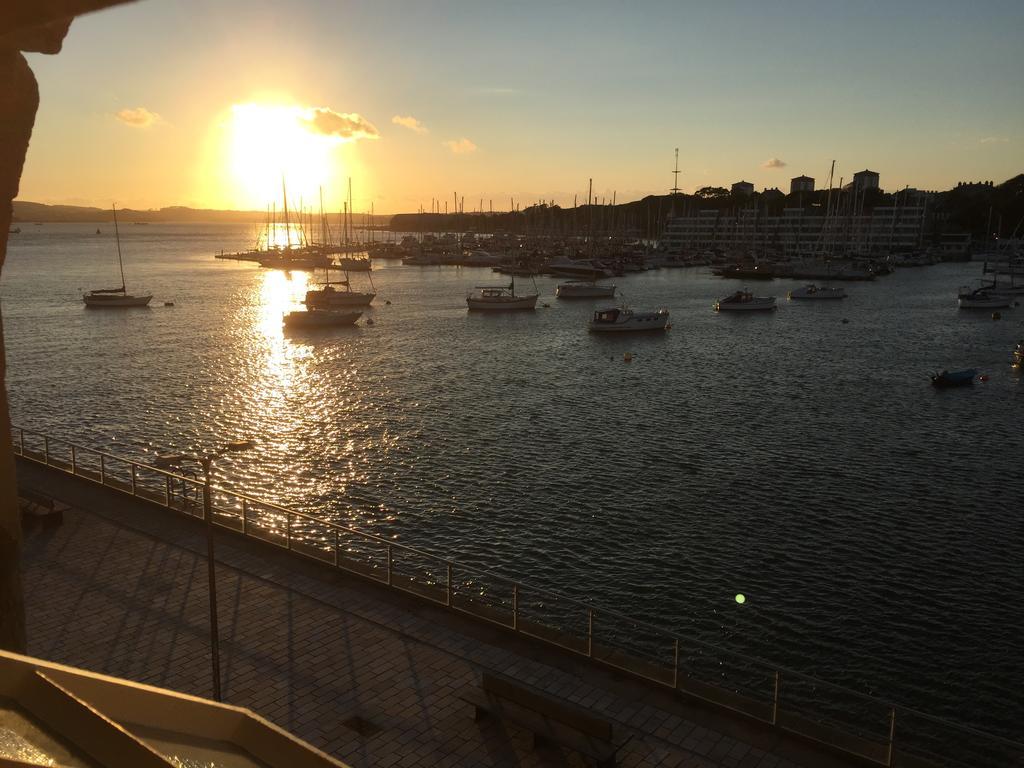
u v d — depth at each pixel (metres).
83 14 2.22
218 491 24.00
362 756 14.13
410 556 32.94
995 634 26.70
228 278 171.50
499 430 51.81
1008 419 55.38
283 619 18.83
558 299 134.25
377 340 90.69
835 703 23.23
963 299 119.19
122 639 17.91
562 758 14.14
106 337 90.19
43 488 27.25
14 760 1.89
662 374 71.75
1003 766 20.72
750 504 38.31
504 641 17.88
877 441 49.53
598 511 37.41
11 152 3.12
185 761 2.19
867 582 30.30
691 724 14.91
